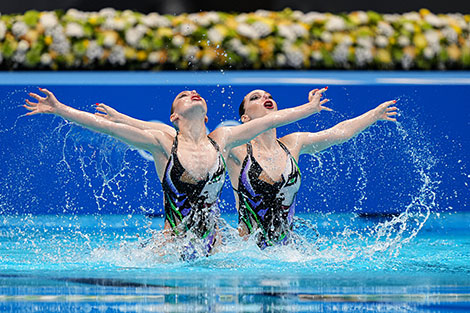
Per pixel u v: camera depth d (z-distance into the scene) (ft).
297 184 64.08
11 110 90.48
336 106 93.25
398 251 60.44
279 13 122.72
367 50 118.83
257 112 66.39
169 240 58.54
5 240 69.51
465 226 82.84
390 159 90.74
